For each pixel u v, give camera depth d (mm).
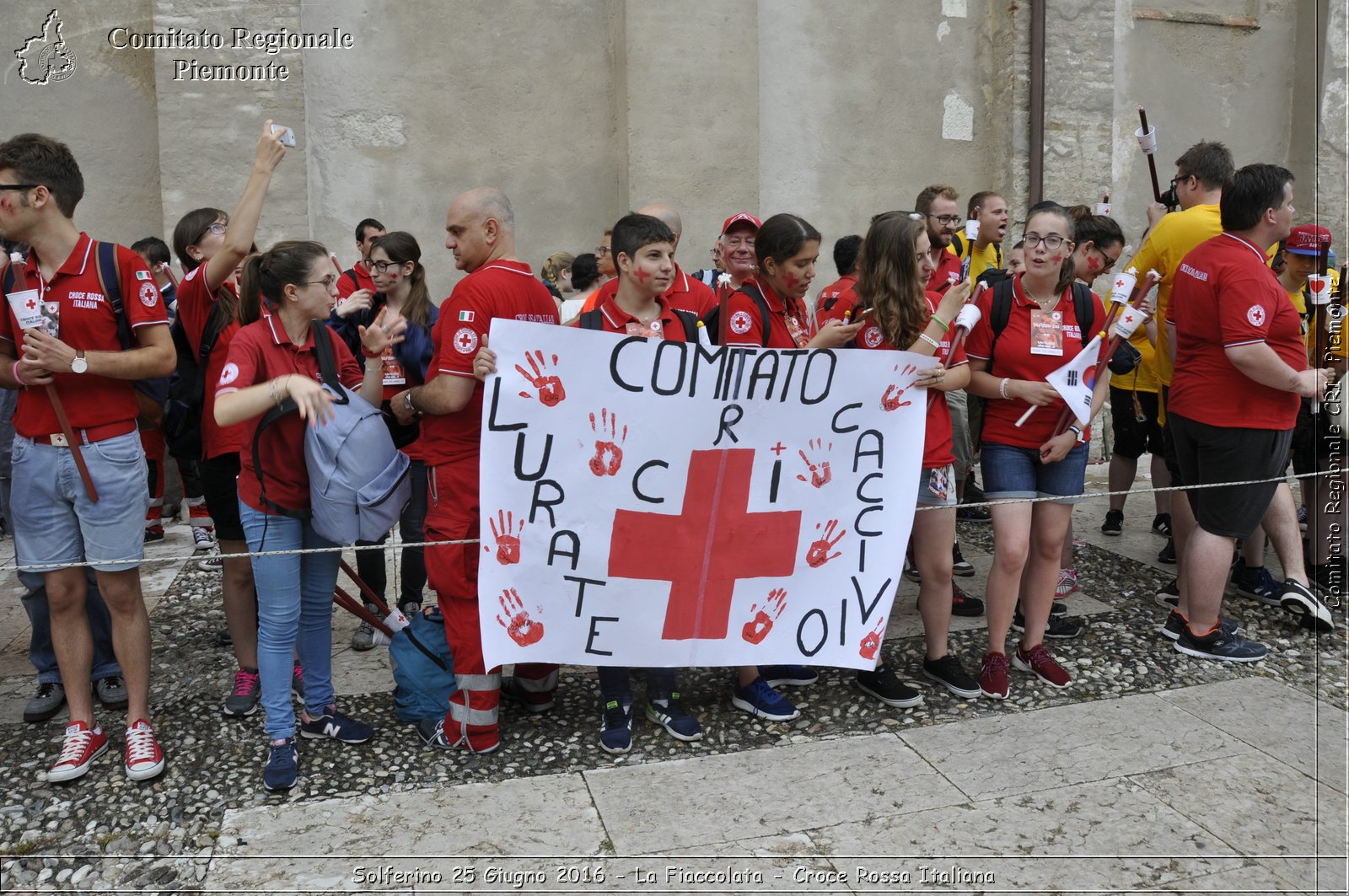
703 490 3361
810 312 4191
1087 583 5191
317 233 7277
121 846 2875
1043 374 3771
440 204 7492
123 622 3293
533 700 3697
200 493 5879
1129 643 4367
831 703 3785
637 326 3404
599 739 3508
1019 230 8555
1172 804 3059
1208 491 4133
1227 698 3816
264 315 3252
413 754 3412
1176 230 4676
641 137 7508
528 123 7617
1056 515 3883
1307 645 4383
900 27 8398
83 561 3195
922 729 3568
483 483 3156
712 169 7641
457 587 3277
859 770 3268
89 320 3160
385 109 7316
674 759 3369
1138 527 6250
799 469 3441
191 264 4375
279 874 2734
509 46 7523
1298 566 4625
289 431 3146
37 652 3732
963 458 5426
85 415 3178
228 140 6785
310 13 7121
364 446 3164
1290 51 9547
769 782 3197
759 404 3369
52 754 3438
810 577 3504
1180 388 4203
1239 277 3893
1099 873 2725
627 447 3273
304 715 3494
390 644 3766
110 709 3781
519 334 3135
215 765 3344
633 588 3344
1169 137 9172
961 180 8734
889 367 3463
